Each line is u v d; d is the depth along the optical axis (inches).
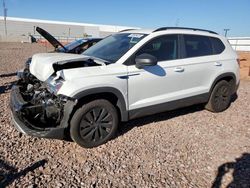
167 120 204.8
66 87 141.0
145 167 138.4
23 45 1302.9
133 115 169.5
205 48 209.2
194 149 160.1
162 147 160.7
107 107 155.6
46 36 218.8
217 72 212.4
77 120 147.2
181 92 191.6
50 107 146.1
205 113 225.3
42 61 157.6
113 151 153.5
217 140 173.9
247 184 126.4
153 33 180.1
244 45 1120.8
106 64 159.9
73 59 154.9
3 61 527.5
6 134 166.7
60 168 133.7
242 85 346.3
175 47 189.0
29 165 134.4
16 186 117.4
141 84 167.2
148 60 154.3
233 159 149.8
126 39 188.2
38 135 139.4
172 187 123.2
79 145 153.9
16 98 155.3
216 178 131.1
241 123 205.8
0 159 138.1
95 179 126.3
